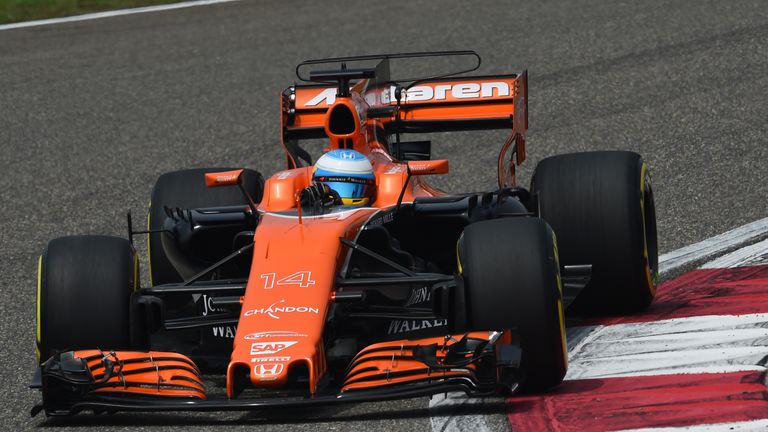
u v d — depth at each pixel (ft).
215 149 159.84
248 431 67.51
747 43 191.21
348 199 80.89
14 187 147.84
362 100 87.81
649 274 87.35
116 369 67.77
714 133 146.72
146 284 107.34
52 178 150.92
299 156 107.14
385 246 77.97
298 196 76.28
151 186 145.07
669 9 221.66
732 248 103.65
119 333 72.43
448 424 66.64
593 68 186.39
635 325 85.51
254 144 160.76
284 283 69.72
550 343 69.15
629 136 149.69
